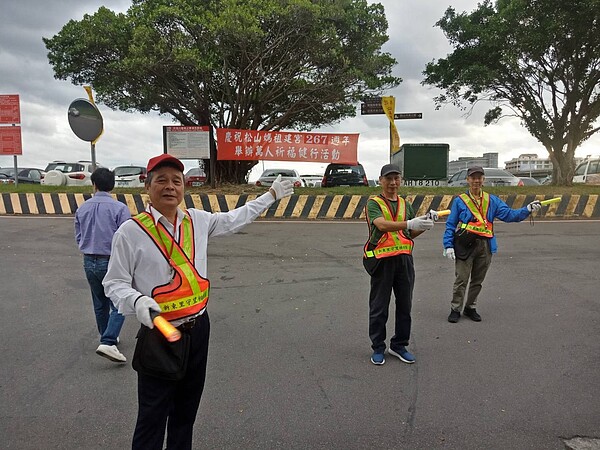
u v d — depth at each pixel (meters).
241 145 14.70
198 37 13.26
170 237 2.23
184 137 14.70
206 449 2.87
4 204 13.05
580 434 3.00
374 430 3.06
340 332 4.80
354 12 14.26
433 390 3.59
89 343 4.55
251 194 13.58
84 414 3.28
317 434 3.02
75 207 13.00
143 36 12.59
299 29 13.35
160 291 2.17
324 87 14.95
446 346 4.43
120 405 3.40
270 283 6.62
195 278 2.26
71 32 13.97
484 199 5.06
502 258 7.91
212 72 13.85
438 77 15.67
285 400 3.45
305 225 11.64
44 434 3.03
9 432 3.05
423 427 3.09
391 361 4.13
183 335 2.24
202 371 2.41
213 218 2.50
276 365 4.04
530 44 13.38
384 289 4.03
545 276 6.82
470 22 14.77
